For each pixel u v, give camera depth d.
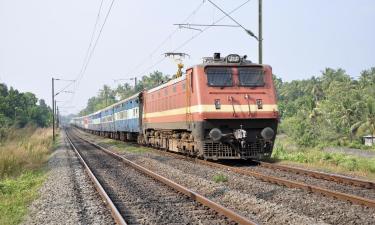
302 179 15.23
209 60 21.02
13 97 100.25
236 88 19.95
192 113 20.39
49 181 17.66
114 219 10.16
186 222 9.65
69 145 45.31
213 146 20.06
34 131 66.94
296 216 9.47
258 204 10.84
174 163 21.58
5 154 24.27
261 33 26.45
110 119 56.38
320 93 136.50
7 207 12.41
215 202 11.66
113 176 18.25
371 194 12.29
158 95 27.88
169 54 29.92
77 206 11.94
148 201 12.25
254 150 20.38
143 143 35.62
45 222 10.36
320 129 68.50
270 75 20.61
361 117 72.38
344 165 18.69
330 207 10.38
